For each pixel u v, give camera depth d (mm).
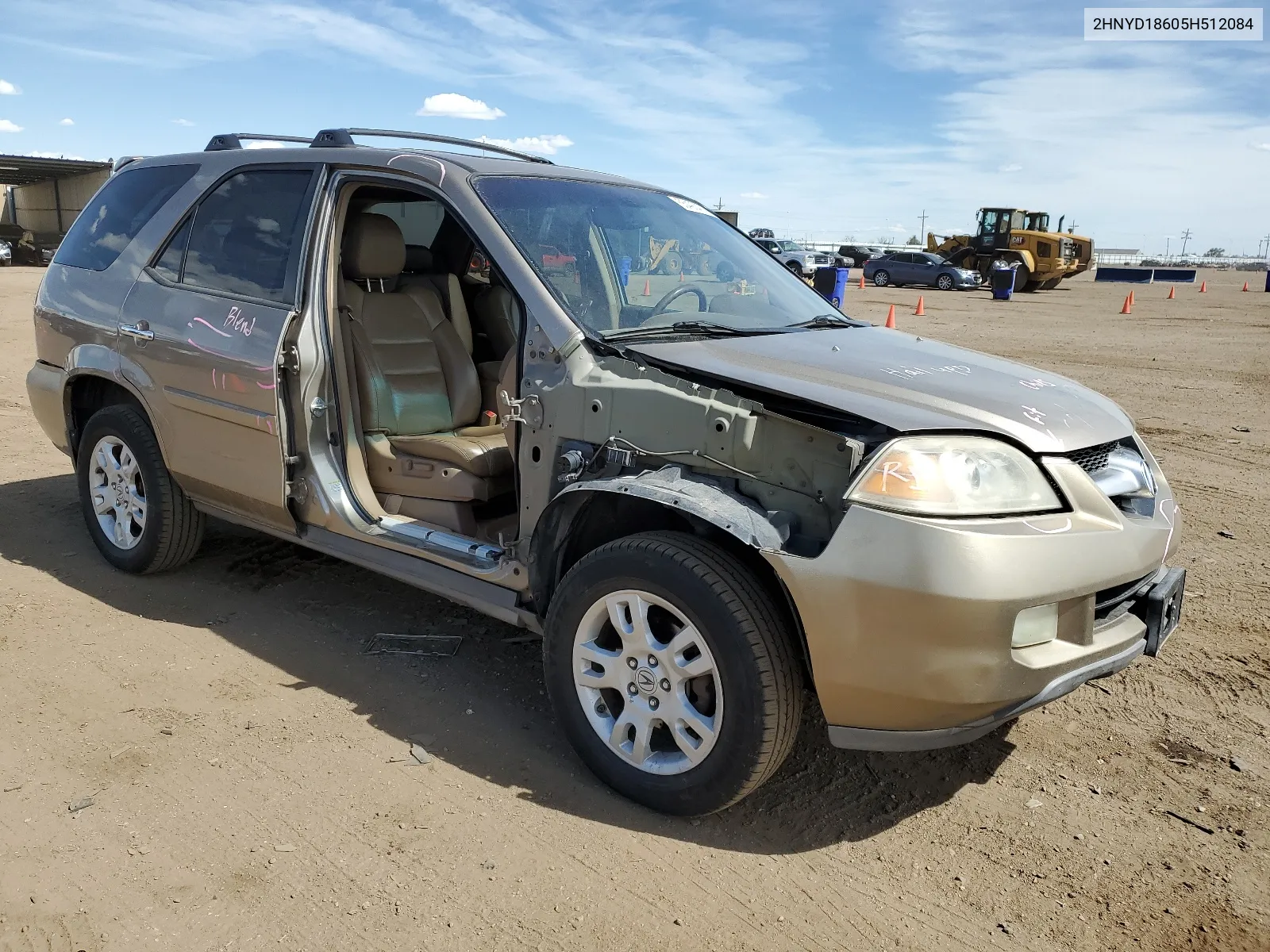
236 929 2408
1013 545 2543
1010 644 2561
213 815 2854
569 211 3713
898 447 2625
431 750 3258
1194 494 6637
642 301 3578
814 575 2590
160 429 4215
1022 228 34906
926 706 2607
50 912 2439
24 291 21938
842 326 3930
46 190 50625
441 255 4770
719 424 2793
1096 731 3555
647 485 2793
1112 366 13039
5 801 2879
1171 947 2488
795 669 2725
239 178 4164
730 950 2422
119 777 3018
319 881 2594
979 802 3109
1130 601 2961
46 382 4742
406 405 3980
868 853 2838
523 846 2785
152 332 4184
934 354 3512
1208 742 3486
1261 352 14750
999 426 2762
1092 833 2959
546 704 3604
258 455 3850
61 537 5137
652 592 2818
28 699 3469
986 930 2533
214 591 4504
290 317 3697
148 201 4539
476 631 4188
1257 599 4770
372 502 3840
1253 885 2729
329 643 4020
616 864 2727
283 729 3348
